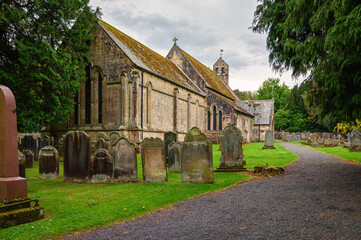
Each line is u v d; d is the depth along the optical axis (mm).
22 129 17328
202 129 38812
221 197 7281
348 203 6461
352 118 10070
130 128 22172
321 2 8570
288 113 67750
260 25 11680
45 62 15828
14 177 5258
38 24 15555
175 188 8430
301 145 34344
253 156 18984
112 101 22891
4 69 15266
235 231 4688
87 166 9812
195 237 4438
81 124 24047
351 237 4375
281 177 10391
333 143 29719
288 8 9500
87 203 6629
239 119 42656
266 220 5266
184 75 39094
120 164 9875
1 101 5219
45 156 11125
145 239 4387
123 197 7246
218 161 16875
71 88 18500
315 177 10297
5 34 15891
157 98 26328
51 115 18234
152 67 26484
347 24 7031
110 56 23062
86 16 20203
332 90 9305
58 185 9508
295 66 11367
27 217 5195
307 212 5766
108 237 4500
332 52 7797
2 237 4441
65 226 4969
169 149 13055
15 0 15742
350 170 11977
